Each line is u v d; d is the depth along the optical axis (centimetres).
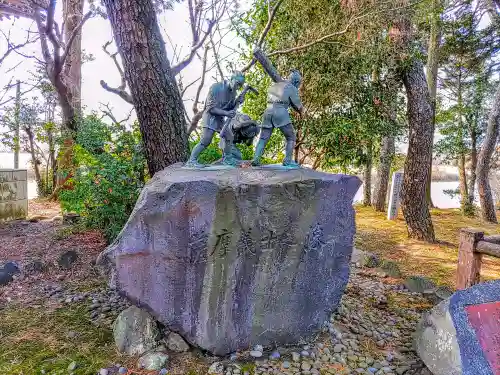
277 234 230
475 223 800
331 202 246
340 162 593
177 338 240
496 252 331
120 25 355
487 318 208
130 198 429
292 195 228
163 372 215
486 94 886
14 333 255
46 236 505
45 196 936
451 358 199
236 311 233
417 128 591
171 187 218
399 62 555
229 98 284
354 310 318
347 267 270
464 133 920
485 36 826
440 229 723
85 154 465
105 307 297
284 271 238
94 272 378
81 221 535
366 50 502
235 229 222
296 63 534
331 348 250
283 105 273
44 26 557
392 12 482
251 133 296
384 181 892
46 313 287
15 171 620
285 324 246
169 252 226
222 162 293
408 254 527
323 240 248
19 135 927
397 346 258
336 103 552
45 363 221
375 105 562
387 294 363
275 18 552
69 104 630
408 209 613
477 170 840
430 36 733
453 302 216
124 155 448
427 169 601
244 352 238
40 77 869
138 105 381
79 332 258
